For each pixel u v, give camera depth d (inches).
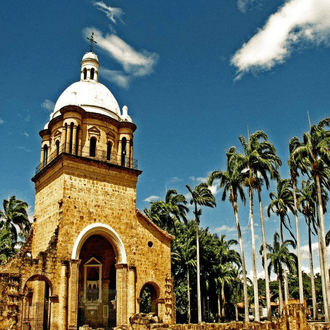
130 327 1224.2
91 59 1747.0
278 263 2047.2
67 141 1408.7
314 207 1903.3
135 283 1386.6
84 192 1360.7
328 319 1427.2
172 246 2138.3
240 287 2674.7
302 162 1519.4
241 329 1184.2
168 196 2039.9
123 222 1430.9
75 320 1216.8
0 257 1670.8
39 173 1493.6
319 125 1472.7
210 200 1819.6
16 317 1127.6
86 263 1439.5
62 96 1644.9
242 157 1566.2
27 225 1971.0
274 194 1977.1
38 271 1195.3
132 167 1550.2
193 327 1169.4
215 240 2357.3
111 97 1690.5
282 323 1332.4
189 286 2122.3
